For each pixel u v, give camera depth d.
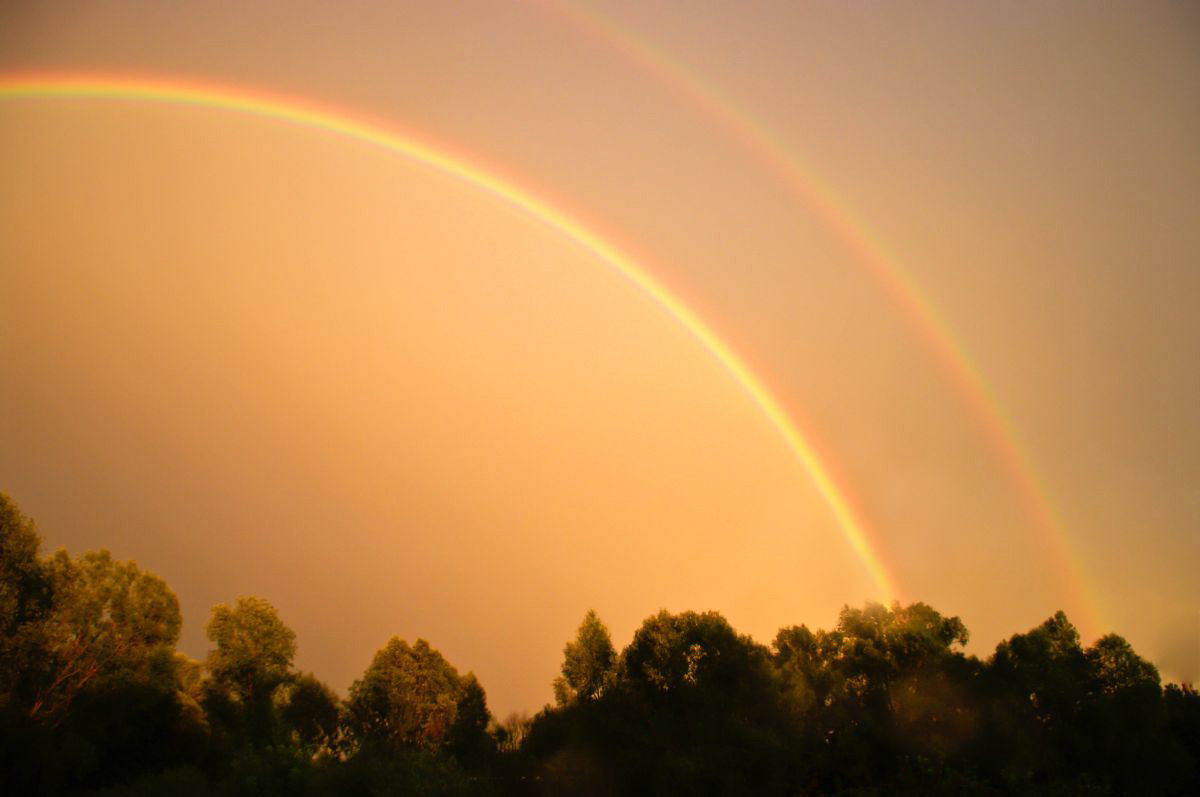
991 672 48.25
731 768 39.19
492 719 59.66
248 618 56.19
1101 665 47.19
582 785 40.84
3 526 41.62
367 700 58.22
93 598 44.09
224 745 46.69
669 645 44.12
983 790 40.31
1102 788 39.47
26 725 36.62
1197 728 49.22
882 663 52.41
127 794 33.34
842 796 42.78
